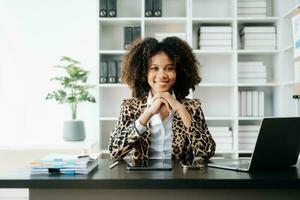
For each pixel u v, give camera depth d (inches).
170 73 64.7
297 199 45.7
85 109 134.4
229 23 126.7
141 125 58.0
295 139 48.5
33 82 134.2
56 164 44.9
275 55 125.8
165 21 125.0
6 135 134.2
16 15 134.3
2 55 134.3
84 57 134.6
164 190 45.8
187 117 61.1
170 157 63.3
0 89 134.3
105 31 132.8
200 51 119.5
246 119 120.0
